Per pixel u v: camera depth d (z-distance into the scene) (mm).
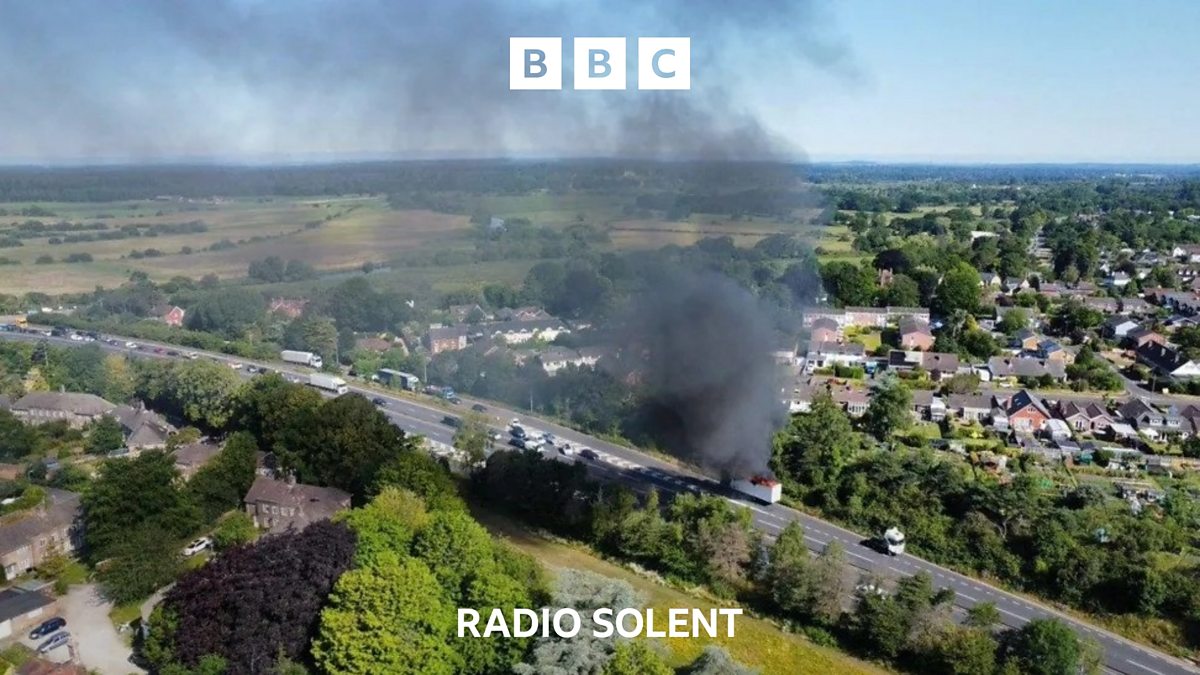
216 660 33656
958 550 50188
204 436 68812
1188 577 44938
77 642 39281
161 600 40938
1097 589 45844
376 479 49938
